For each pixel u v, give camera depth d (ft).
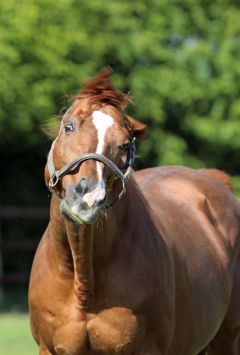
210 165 104.22
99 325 28.14
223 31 105.81
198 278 31.94
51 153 28.22
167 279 29.48
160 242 29.91
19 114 90.07
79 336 28.27
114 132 26.61
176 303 30.42
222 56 102.83
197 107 103.76
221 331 35.55
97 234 27.58
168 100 100.12
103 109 27.09
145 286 28.43
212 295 32.65
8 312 85.66
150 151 99.86
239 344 36.47
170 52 102.06
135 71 99.86
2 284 95.96
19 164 106.01
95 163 26.00
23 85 89.71
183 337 31.04
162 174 36.50
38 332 29.40
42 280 28.96
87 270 27.71
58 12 95.55
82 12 98.17
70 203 25.89
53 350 29.14
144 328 28.45
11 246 95.66
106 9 100.37
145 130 28.60
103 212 26.32
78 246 27.37
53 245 28.73
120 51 99.19
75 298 28.22
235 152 104.12
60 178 27.12
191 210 34.40
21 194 106.83
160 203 33.09
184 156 100.89
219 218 35.73
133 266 28.43
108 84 27.84
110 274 28.19
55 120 29.40
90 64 95.40
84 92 27.91
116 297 28.14
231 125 100.78
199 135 101.96
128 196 29.04
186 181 36.11
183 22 103.19
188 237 32.55
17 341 61.16
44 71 91.97
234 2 107.65
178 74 100.89
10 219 107.14
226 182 39.50
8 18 90.99
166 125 103.19
